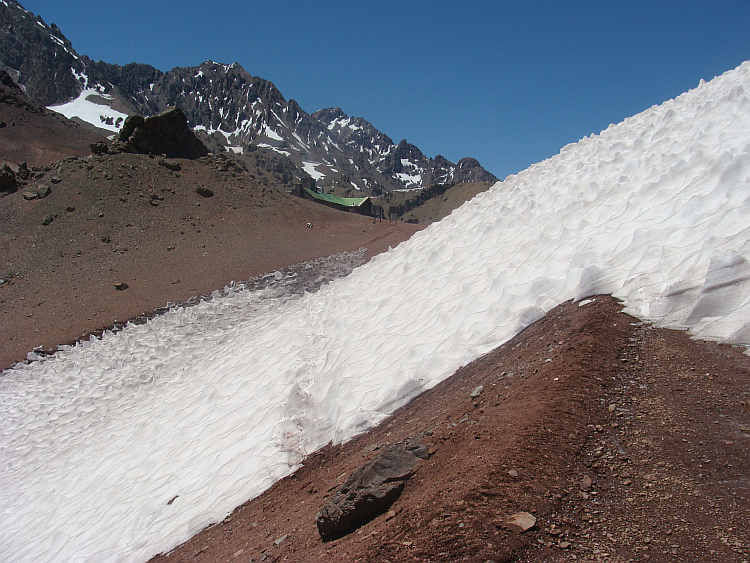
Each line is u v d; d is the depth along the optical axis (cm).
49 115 12850
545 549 446
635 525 454
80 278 4897
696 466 507
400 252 2548
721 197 925
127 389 2769
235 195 7606
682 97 1964
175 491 1233
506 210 1819
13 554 1464
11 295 4603
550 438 590
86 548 1212
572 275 1000
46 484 1933
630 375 680
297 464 1021
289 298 3944
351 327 1650
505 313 1059
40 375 3206
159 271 5038
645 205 1116
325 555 570
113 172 7150
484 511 505
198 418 1719
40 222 6019
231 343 2930
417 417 880
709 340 699
